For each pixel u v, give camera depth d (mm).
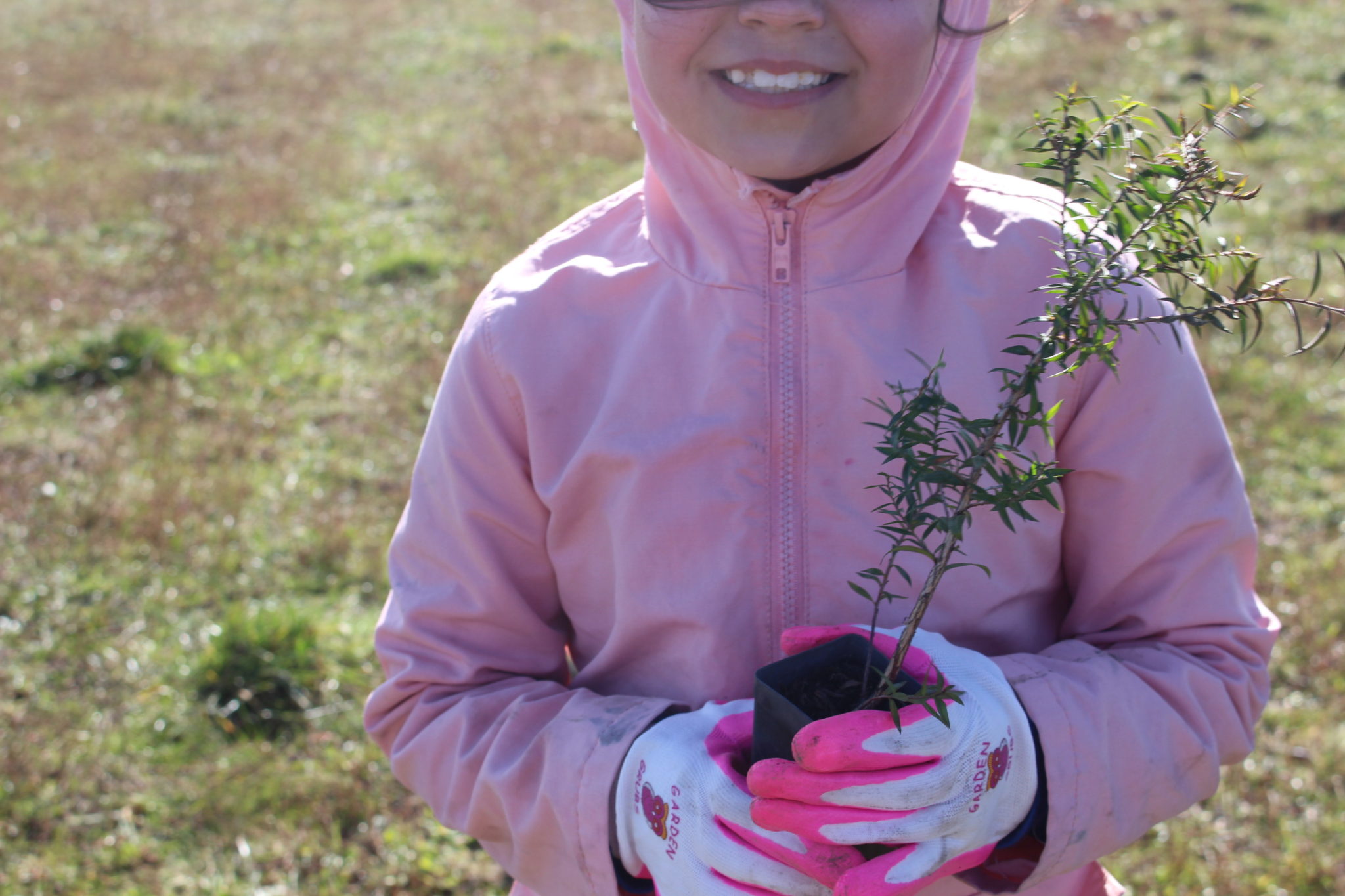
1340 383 5020
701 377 1229
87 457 4637
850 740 966
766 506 1223
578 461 1247
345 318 5973
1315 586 3814
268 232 6988
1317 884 2768
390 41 11516
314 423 5004
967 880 1170
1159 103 8594
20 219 7156
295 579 4008
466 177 7824
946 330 1203
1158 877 2777
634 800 1147
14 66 10383
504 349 1268
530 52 11055
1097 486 1229
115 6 12766
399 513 4391
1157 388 1192
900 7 1051
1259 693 1265
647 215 1302
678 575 1238
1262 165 7484
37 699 3449
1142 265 927
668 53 1097
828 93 1088
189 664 3555
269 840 2990
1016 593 1242
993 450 916
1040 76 9188
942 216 1270
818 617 1230
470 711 1283
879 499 1211
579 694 1272
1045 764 1126
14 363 5355
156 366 5371
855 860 1029
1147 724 1175
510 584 1326
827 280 1206
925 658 1083
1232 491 1245
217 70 10469
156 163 8156
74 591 3893
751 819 1051
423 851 2955
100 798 3107
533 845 1232
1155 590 1242
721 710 1171
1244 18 10617
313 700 3469
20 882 2863
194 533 4184
